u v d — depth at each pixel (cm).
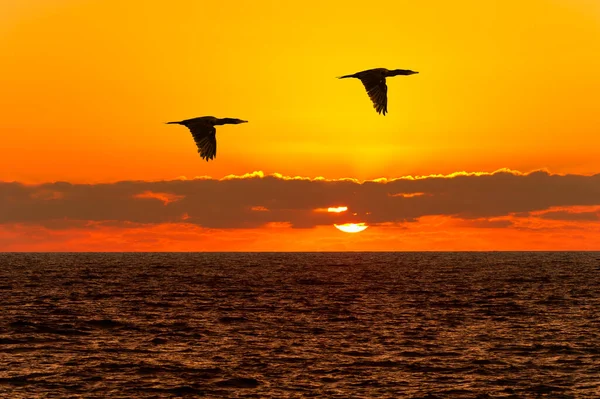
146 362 6631
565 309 10856
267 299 12400
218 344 7538
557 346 7462
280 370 6341
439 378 6100
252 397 5512
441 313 10275
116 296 12950
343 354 7031
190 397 5516
